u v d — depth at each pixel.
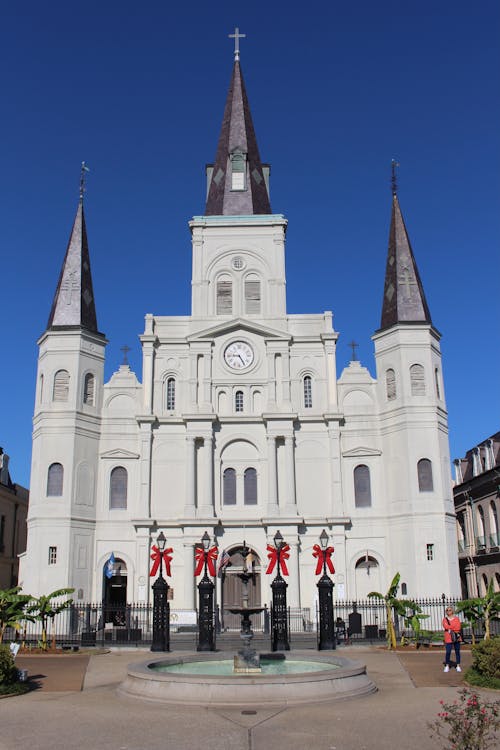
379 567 40.25
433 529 39.09
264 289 45.09
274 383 43.12
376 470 41.56
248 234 46.00
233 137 49.34
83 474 40.59
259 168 49.41
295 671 19.83
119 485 41.50
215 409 43.12
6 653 18.50
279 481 41.62
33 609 29.61
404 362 41.66
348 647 29.06
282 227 46.06
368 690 17.61
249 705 15.97
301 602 39.75
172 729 13.69
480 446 46.97
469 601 27.53
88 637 31.23
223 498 41.84
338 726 13.85
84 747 12.34
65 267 43.91
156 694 16.66
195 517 40.53
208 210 48.09
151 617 38.94
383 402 42.25
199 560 39.53
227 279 45.31
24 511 57.06
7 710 15.82
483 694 17.50
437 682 19.70
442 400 42.22
